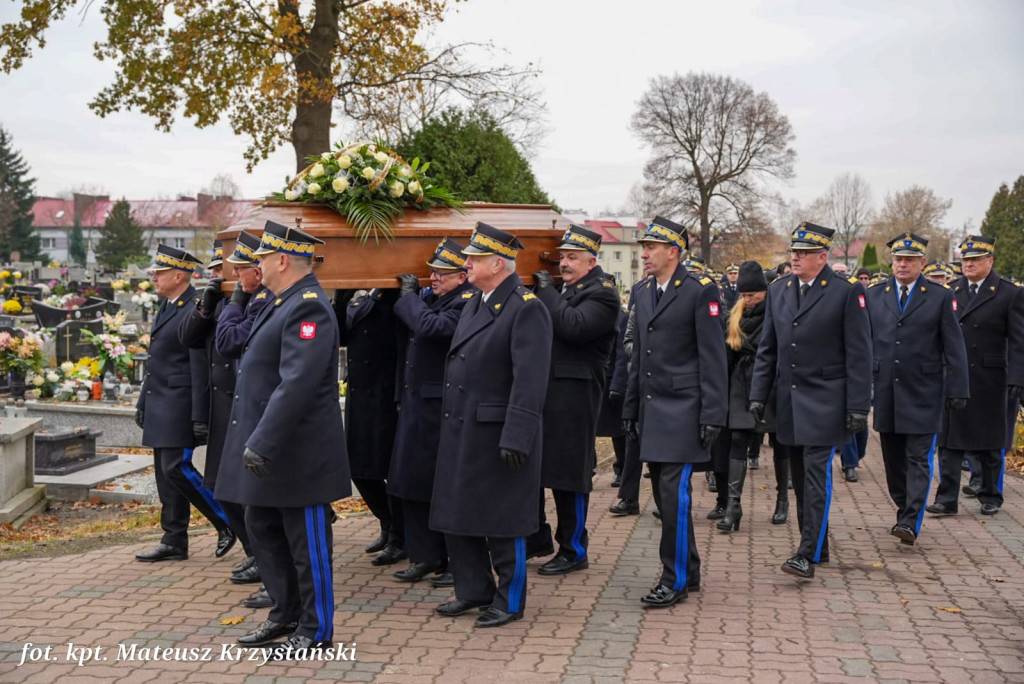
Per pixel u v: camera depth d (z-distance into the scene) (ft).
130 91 59.21
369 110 60.29
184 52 56.75
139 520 26.43
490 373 17.38
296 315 15.61
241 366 16.28
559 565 21.20
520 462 16.80
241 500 15.65
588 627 17.42
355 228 18.99
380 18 57.93
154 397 21.70
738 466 25.30
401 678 14.98
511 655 15.96
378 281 19.38
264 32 57.52
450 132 55.42
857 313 20.51
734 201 158.40
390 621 17.79
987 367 27.04
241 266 18.30
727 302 43.98
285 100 56.59
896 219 267.18
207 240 268.21
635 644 16.48
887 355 24.39
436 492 17.70
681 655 15.93
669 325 19.19
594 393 20.93
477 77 58.70
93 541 23.94
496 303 17.53
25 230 242.58
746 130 156.87
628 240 250.37
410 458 19.72
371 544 23.22
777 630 17.22
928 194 266.77
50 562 21.84
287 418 15.11
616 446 31.14
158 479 22.03
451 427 17.63
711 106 156.56
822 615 18.10
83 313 60.44
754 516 27.30
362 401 21.57
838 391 20.59
